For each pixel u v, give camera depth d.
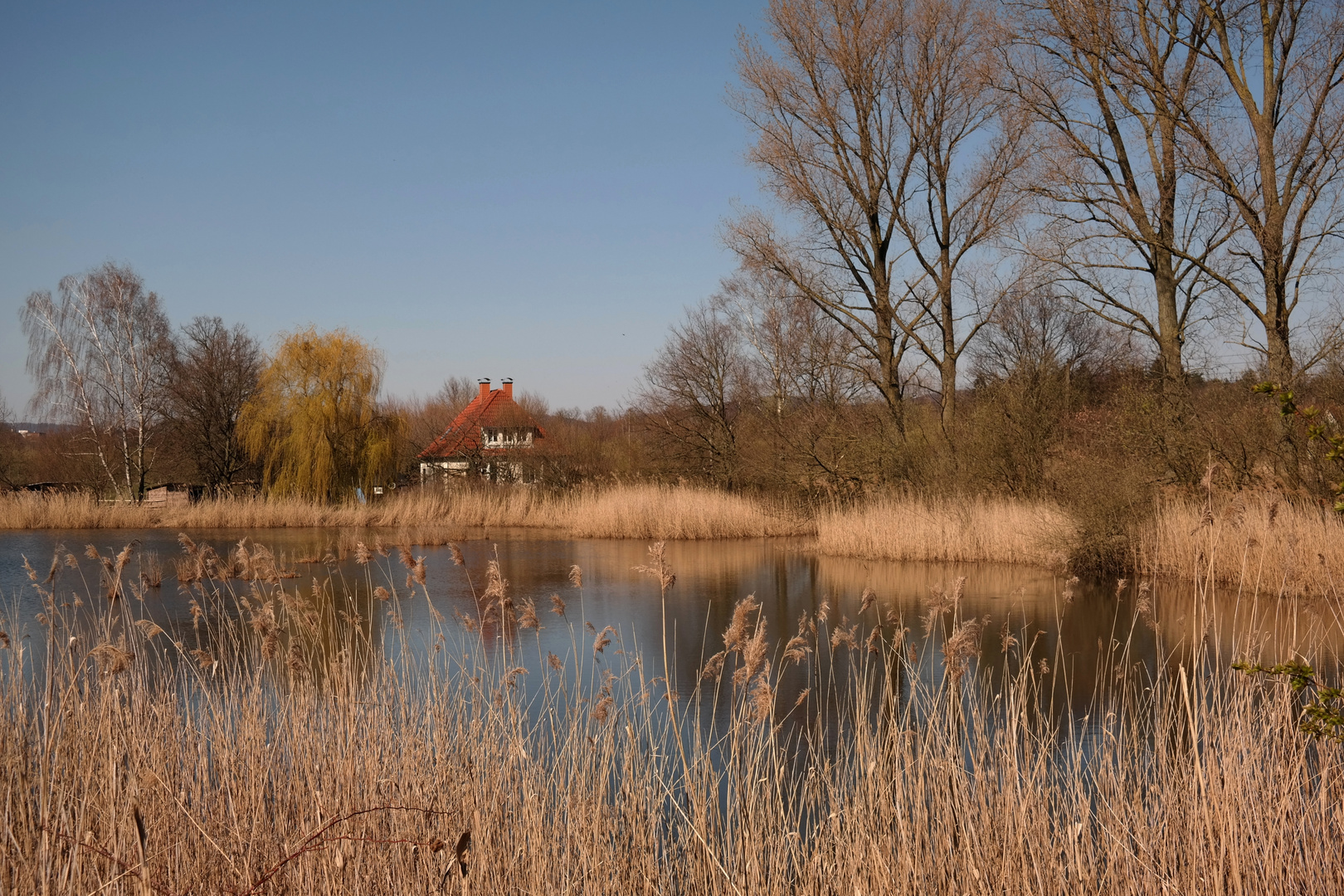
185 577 8.02
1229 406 16.38
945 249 25.38
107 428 37.31
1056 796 5.46
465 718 6.93
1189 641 10.44
